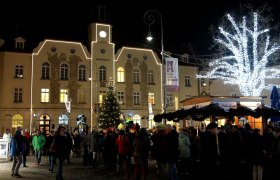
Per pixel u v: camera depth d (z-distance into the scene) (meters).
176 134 12.53
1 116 47.72
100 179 16.03
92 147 21.27
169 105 57.38
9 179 16.20
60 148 14.34
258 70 34.03
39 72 50.22
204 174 13.09
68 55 51.97
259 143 13.16
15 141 17.06
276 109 19.64
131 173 16.52
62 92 51.25
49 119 50.09
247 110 19.11
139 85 55.81
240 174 15.67
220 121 28.56
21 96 49.09
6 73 48.59
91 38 53.91
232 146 15.16
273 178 14.73
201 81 60.16
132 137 17.78
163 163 13.51
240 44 33.72
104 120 46.84
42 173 18.44
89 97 52.50
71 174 17.91
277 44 33.88
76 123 51.16
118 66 54.94
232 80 36.84
